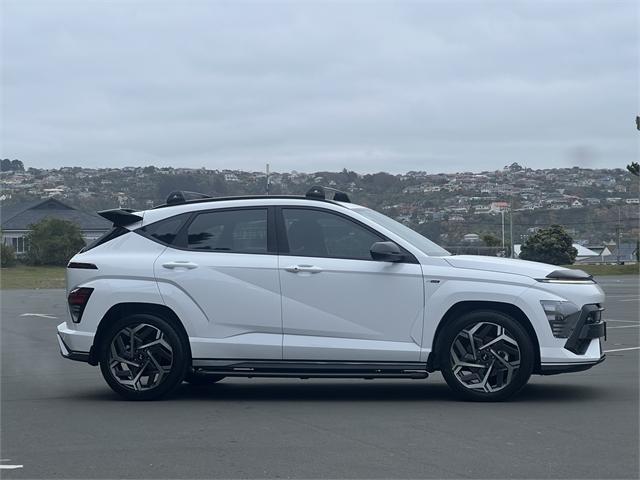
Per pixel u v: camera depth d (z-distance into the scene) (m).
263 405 8.80
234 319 8.83
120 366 9.02
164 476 6.20
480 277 8.63
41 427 7.79
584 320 8.59
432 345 8.68
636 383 10.04
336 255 8.87
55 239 57.97
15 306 26.95
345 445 7.02
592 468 6.32
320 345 8.71
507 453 6.74
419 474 6.18
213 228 9.13
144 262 9.02
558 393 9.31
